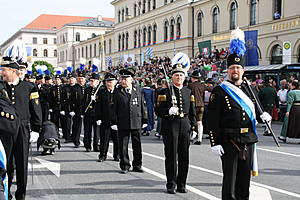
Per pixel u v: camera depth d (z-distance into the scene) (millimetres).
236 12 32688
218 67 23906
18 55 6047
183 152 6188
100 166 8344
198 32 38531
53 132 9828
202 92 10922
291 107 11242
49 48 104125
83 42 77062
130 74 7684
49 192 6344
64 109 12016
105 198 5965
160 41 45250
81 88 11156
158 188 6500
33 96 5754
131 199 5891
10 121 4590
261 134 13312
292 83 11367
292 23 26781
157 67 30641
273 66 20016
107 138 8922
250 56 20188
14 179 7254
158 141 12109
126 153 7723
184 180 6199
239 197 4738
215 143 4664
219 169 7805
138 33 51375
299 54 26516
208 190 6309
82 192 6316
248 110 4645
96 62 14094
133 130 7641
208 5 36375
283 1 27656
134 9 53281
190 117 6402
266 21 29266
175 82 6277
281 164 8234
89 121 10273
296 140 11633
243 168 4680
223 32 34094
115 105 7711
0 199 3566
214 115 4688
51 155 9758
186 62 6457
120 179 7148
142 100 7840
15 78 5664
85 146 10375
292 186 6535
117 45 58906
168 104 6191
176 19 41500
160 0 45250
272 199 5816
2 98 4707
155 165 8344
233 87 4719
